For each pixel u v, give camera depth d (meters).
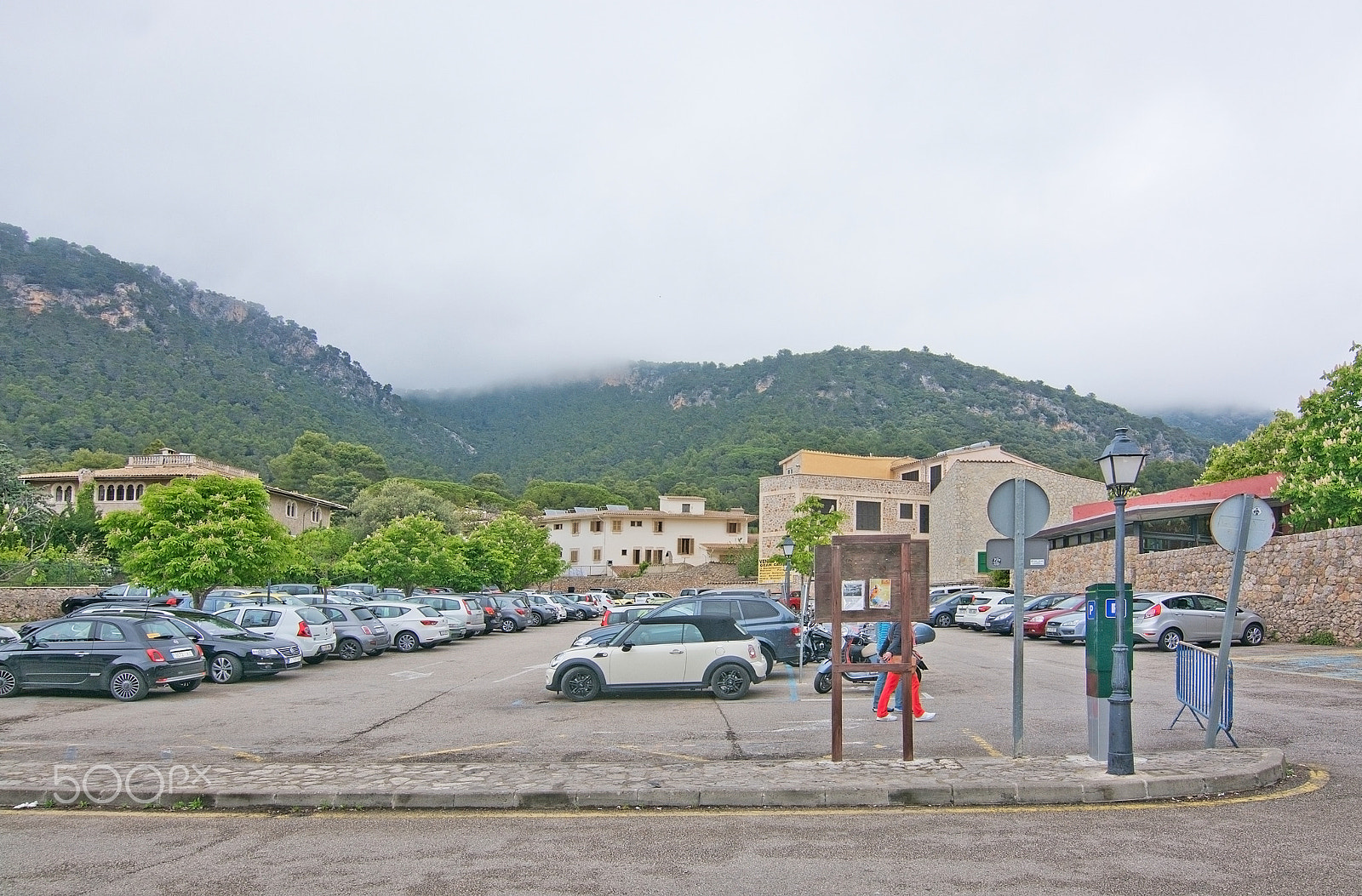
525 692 17.81
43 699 17.23
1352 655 21.17
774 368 149.75
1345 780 9.14
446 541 46.94
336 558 58.59
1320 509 26.02
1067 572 42.84
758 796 8.59
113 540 28.50
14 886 6.50
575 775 9.45
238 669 19.77
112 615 17.81
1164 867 6.47
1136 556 34.53
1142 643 25.22
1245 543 10.69
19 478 54.44
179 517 28.58
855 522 60.97
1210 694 11.09
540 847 7.29
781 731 12.73
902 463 67.25
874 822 7.89
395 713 15.22
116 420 97.94
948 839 7.31
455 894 6.16
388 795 8.74
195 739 12.82
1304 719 12.83
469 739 12.52
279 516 68.81
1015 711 10.16
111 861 7.07
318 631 23.81
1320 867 6.39
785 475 66.56
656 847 7.23
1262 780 8.91
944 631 38.62
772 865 6.71
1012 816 8.02
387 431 153.25
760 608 20.58
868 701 15.77
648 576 78.75
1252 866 6.45
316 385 156.38
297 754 11.63
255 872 6.74
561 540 90.19
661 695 16.92
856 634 21.62
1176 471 86.31
